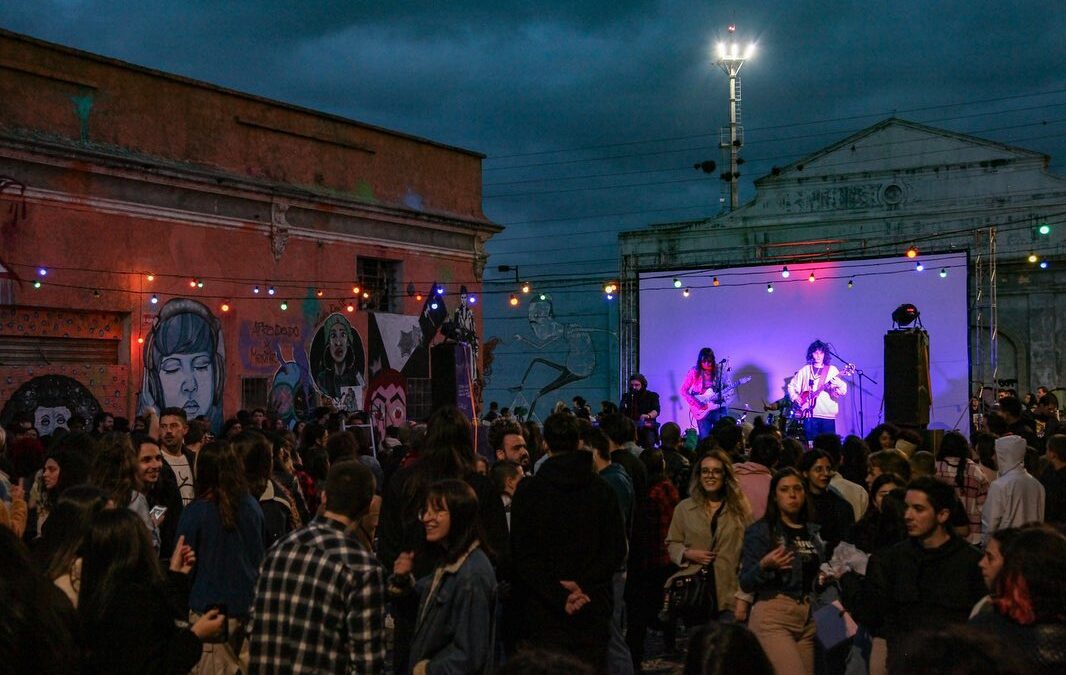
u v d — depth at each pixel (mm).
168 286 19734
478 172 28500
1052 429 12906
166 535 7531
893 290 24078
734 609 6812
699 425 25531
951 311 23547
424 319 26125
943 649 2000
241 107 21719
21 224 17328
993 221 34156
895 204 35406
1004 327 33219
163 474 7555
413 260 25922
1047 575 3350
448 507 4922
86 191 18344
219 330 20734
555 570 5559
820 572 5793
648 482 8523
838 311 24484
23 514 6891
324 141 23609
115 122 19156
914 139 35312
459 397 17172
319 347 22984
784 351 24891
